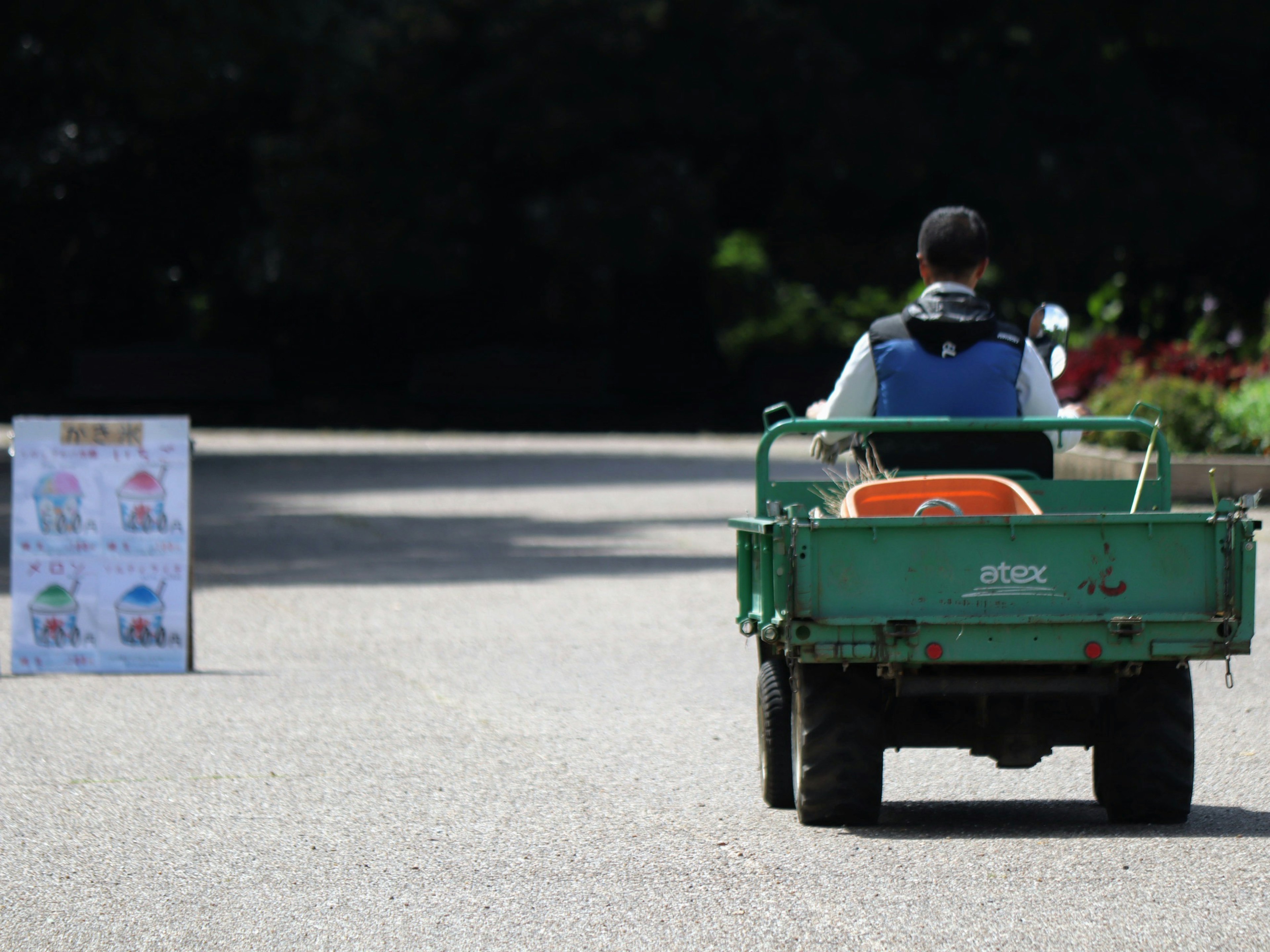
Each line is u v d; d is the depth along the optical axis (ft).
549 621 148.05
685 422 564.71
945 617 70.18
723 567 186.60
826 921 61.46
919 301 83.10
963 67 538.47
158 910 64.34
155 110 373.40
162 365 615.16
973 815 79.92
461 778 88.53
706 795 84.07
